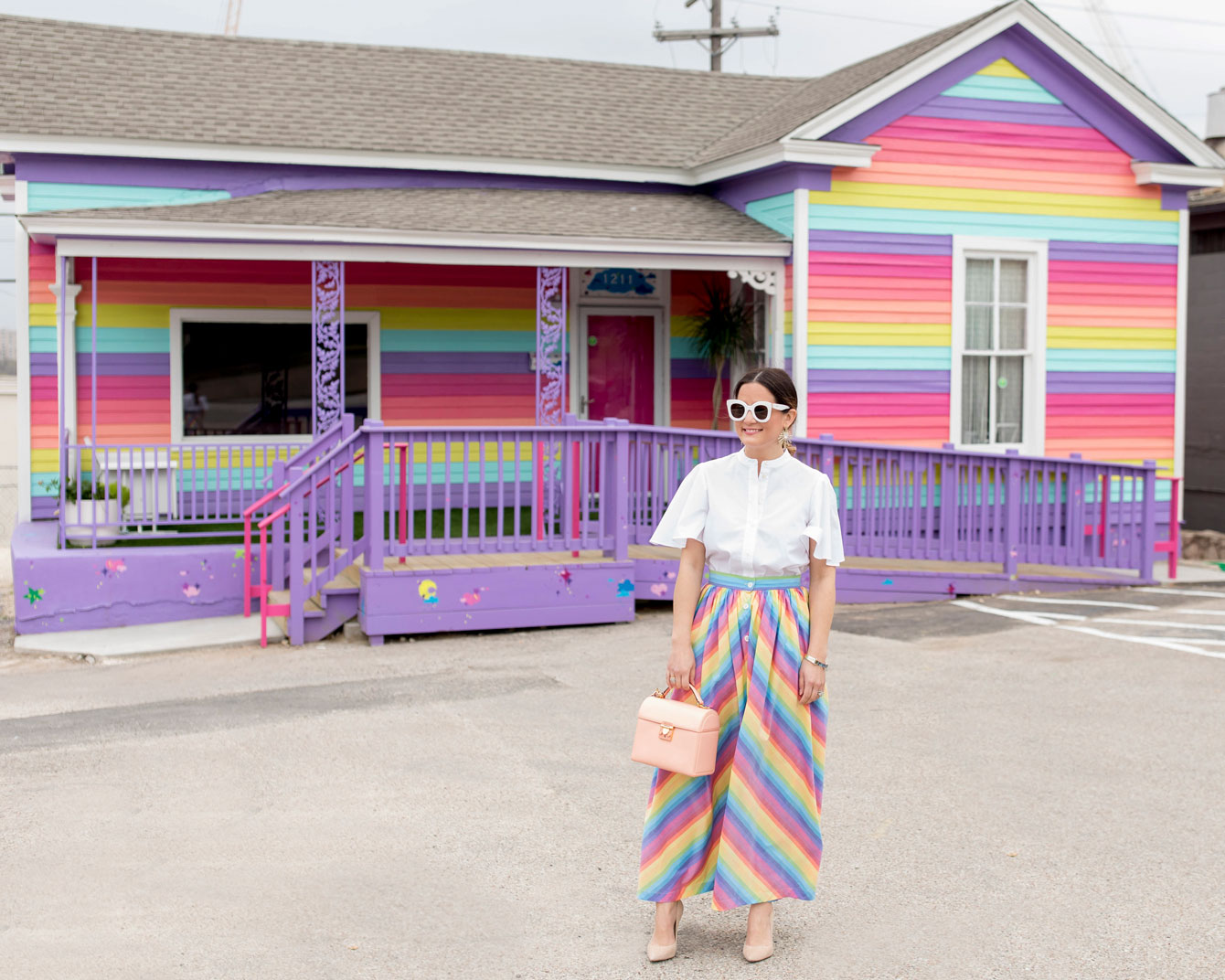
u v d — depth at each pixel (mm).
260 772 6062
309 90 14734
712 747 3861
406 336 14164
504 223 12344
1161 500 14555
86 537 11078
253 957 4008
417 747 6512
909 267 13164
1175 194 14328
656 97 16547
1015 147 13539
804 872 3963
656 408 15258
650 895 3943
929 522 11727
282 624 10305
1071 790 5734
